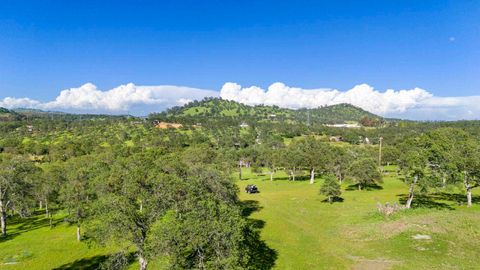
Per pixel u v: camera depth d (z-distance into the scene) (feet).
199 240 77.71
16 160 208.95
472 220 134.62
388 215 153.28
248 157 395.34
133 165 198.80
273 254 118.11
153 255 79.25
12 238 163.94
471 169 165.48
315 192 253.85
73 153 428.97
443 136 189.98
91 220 103.65
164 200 92.63
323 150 329.11
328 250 121.19
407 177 170.60
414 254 108.68
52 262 124.36
